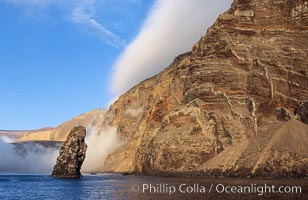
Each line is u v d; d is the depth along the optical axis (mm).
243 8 165250
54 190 82625
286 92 146250
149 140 163125
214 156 136375
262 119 143875
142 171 160250
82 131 137125
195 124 145625
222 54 158500
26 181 118688
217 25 165500
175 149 144250
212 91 152375
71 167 133625
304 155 113000
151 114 182375
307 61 147500
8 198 67375
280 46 153875
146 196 63938
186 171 137500
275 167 112375
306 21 154125
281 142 120812
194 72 162375
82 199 63469
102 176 156625
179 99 176250
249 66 153125
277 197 58594
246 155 124375
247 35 160250
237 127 141875
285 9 160125
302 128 126125
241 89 150500
